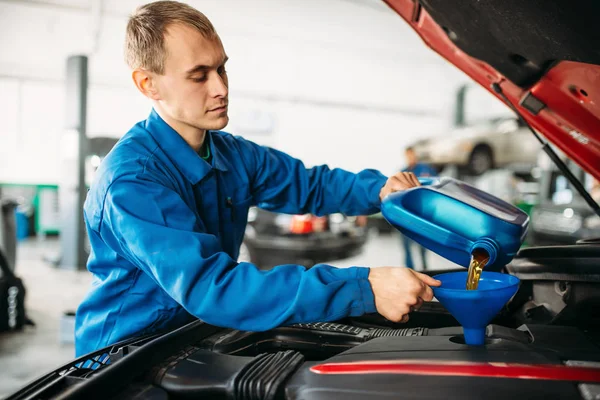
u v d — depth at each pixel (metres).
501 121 7.14
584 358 0.74
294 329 0.99
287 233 4.14
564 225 4.88
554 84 0.97
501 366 0.67
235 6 8.02
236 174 1.12
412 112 10.91
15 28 7.77
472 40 0.96
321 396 0.66
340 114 10.66
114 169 0.85
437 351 0.73
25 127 8.66
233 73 9.51
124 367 0.72
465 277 0.85
